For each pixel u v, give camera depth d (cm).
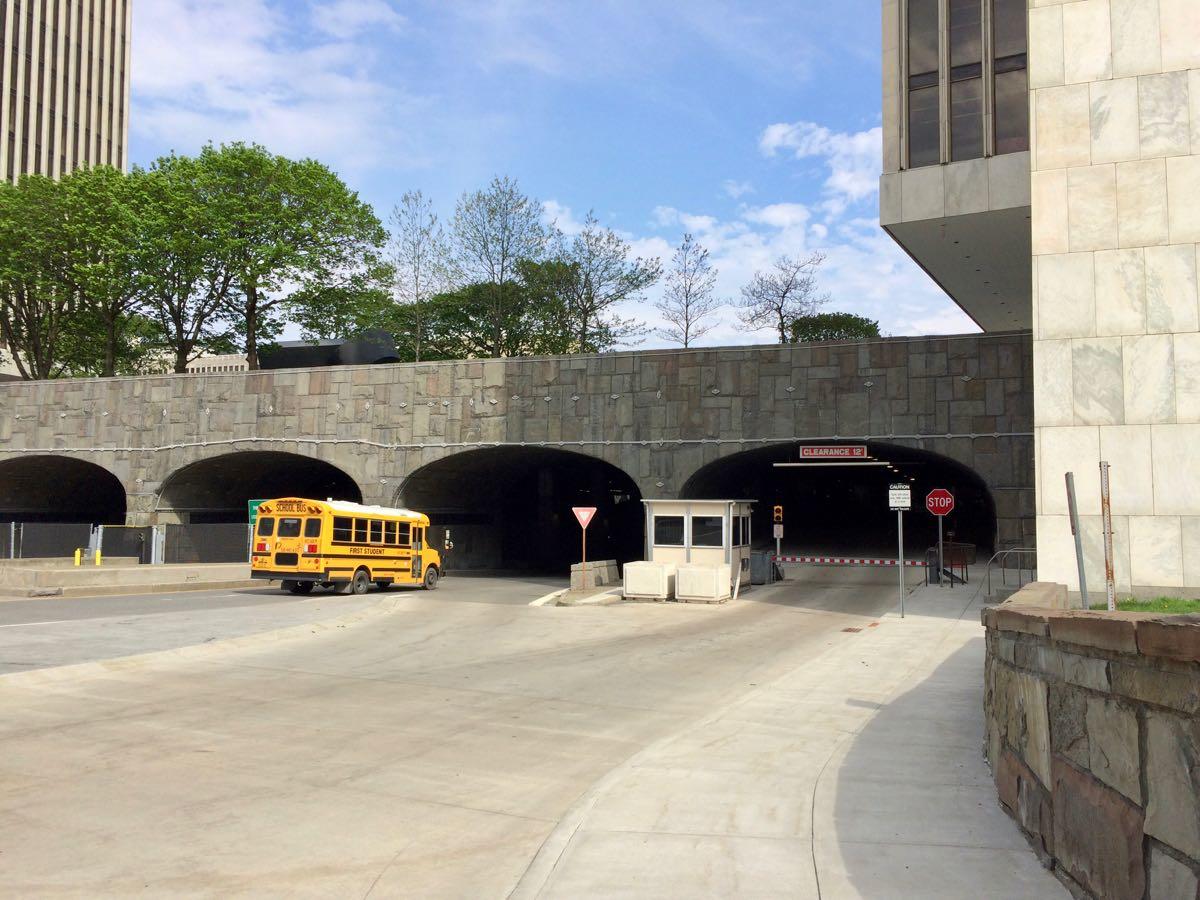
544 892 511
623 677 1384
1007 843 592
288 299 4853
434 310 5553
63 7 8550
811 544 4528
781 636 1877
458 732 980
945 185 2583
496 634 1930
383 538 2955
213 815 673
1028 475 2947
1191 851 362
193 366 12100
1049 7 1859
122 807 689
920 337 3095
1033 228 1827
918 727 964
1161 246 1747
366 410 3841
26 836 621
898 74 2675
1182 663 369
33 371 5316
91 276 4553
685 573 2547
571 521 5572
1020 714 622
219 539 3966
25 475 4806
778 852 576
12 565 3366
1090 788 469
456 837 634
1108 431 1748
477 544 4678
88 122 8850
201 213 4528
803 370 3228
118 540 3862
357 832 641
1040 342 1803
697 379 3362
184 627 1852
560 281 5347
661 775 771
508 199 5216
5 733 934
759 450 3316
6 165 7844
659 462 3391
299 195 4766
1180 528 1691
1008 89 2552
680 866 551
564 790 759
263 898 519
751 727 971
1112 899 439
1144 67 1788
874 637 1753
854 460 3369
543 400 3575
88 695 1153
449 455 3703
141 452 4178
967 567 3103
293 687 1248
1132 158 1778
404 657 1577
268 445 3978
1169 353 1725
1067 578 1742
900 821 641
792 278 5631
